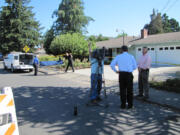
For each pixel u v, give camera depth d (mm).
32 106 5574
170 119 4465
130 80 5137
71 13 38719
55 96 6840
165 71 12727
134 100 6238
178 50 16781
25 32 40281
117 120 4418
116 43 24984
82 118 4559
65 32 38656
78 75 12742
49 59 22969
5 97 2654
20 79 11484
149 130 3844
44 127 4035
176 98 6078
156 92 6973
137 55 21078
